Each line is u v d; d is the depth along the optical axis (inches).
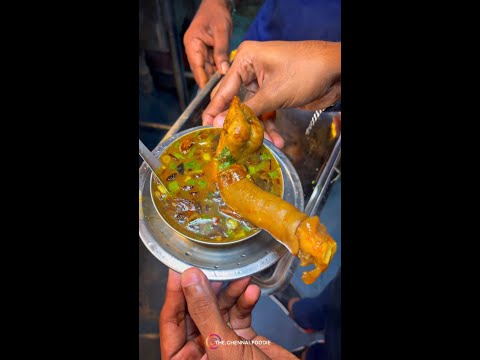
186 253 12.8
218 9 18.5
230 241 12.5
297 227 11.7
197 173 13.9
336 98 16.8
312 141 16.6
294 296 14.7
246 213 12.5
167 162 14.0
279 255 12.9
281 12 18.9
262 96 15.5
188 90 18.4
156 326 14.5
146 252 14.7
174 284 12.7
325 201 15.4
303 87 15.6
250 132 13.2
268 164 14.0
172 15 17.6
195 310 11.3
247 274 12.5
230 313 13.6
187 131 14.7
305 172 15.9
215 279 12.4
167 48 17.4
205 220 13.1
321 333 14.5
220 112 16.3
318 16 18.4
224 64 17.9
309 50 15.9
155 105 17.0
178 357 13.1
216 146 14.5
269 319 14.6
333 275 15.0
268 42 16.3
